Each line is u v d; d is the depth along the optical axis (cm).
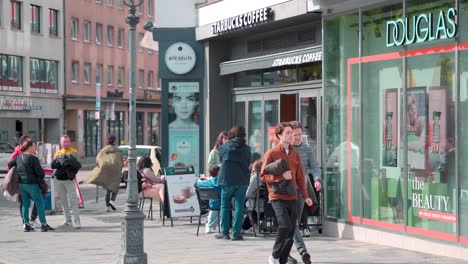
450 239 1356
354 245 1515
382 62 1530
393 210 1498
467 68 1320
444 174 1370
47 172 2278
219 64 2467
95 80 7300
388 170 1513
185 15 2502
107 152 2367
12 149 5088
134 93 1287
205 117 2497
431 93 1402
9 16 6116
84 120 7131
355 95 1608
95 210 2422
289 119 2134
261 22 2089
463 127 1328
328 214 1680
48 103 6550
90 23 7206
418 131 1434
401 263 1288
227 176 1606
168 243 1598
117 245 1612
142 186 2050
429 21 1394
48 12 6606
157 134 8500
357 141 1599
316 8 1686
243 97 2402
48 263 1381
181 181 1892
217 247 1529
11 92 6112
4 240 1716
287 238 1217
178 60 2511
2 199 2989
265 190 1678
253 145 2339
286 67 2145
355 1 1578
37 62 6450
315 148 1988
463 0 1326
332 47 1675
